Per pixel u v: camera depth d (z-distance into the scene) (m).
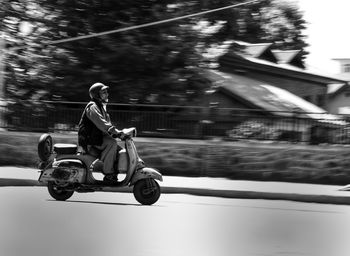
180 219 10.07
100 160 11.49
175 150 17.66
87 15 26.03
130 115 18.36
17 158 18.17
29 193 12.77
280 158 17.27
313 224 10.17
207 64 29.17
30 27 27.12
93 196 12.79
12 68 25.94
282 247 8.06
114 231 8.73
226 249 7.78
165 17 25.31
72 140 18.19
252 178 17.38
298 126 17.75
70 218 9.73
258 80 40.47
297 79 42.62
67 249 7.45
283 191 13.90
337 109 54.28
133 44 24.67
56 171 11.48
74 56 25.84
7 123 18.91
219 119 18.09
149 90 25.02
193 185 14.38
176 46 25.22
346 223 10.38
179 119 18.22
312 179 17.09
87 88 24.89
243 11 40.91
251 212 11.38
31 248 7.45
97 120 11.30
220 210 11.45
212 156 17.50
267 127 17.89
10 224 9.04
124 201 12.13
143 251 7.47
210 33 30.53
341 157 16.98
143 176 11.46
